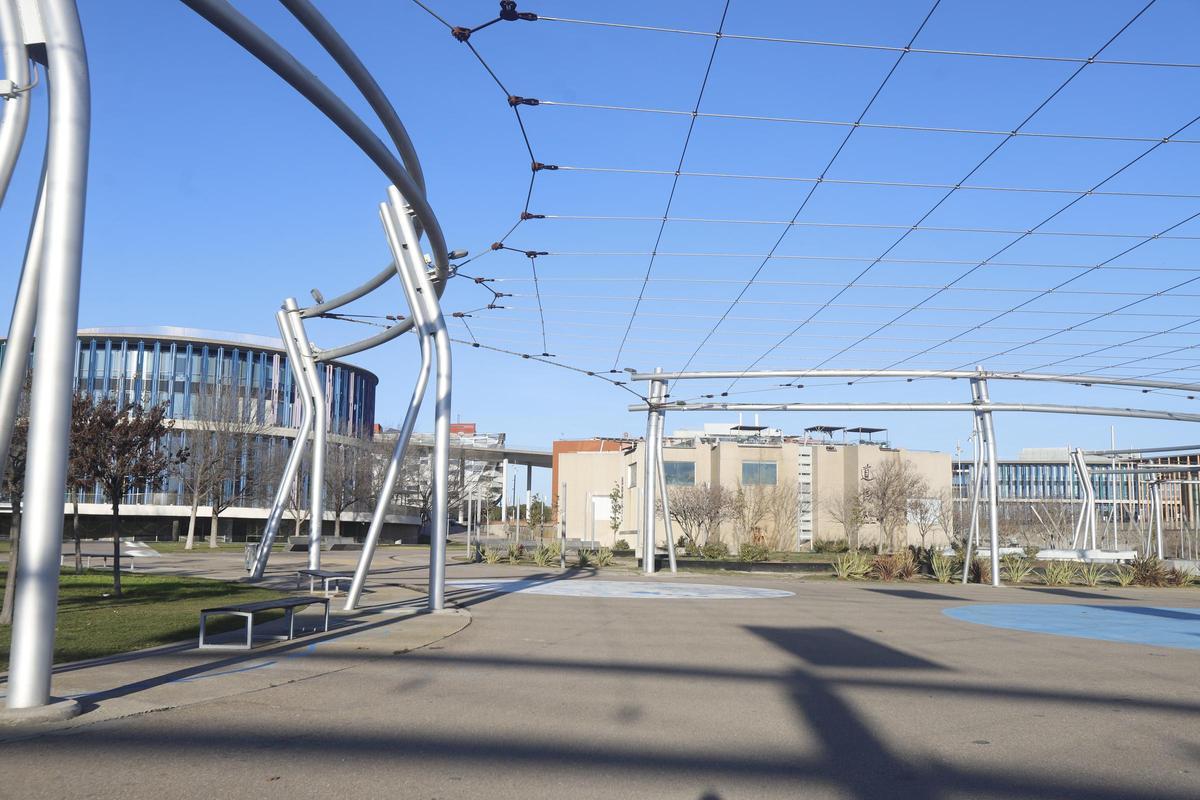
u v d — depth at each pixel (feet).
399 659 39.40
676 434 280.10
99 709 27.09
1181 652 47.01
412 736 25.13
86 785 19.75
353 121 39.34
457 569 113.70
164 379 230.27
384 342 76.64
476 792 20.20
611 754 23.84
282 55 33.42
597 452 258.57
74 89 26.63
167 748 23.03
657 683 34.73
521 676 35.63
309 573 59.11
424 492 258.57
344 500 227.61
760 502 216.13
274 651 40.93
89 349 231.09
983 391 104.32
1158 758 24.39
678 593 82.17
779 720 28.50
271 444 215.51
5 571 83.66
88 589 72.38
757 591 87.66
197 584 78.84
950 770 22.95
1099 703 32.24
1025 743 25.94
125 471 64.03
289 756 22.65
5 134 28.81
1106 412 99.30
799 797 20.52
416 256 61.16
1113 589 103.30
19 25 29.32
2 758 21.74
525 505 339.16
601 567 123.65
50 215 26.08
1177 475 246.68
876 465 226.58
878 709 30.48
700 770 22.53
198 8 29.07
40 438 25.73
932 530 228.63
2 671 33.37
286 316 82.12
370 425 282.56
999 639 51.49
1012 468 360.28
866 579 113.19
